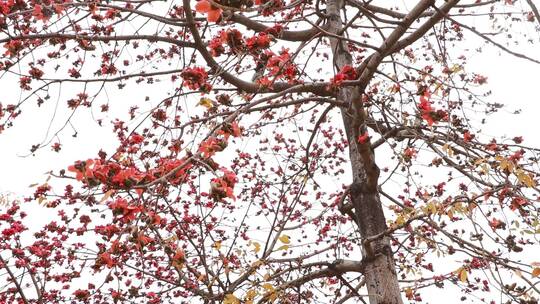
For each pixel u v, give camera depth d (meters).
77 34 3.72
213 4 2.13
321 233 5.80
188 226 5.04
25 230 4.82
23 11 3.48
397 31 3.27
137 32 3.92
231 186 2.34
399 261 4.89
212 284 3.66
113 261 2.63
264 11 3.29
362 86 3.48
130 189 2.31
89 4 3.70
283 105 3.79
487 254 3.29
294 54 3.12
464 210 3.11
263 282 3.34
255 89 4.09
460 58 5.22
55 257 5.00
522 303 3.20
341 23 4.92
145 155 3.93
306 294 4.86
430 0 3.12
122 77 4.10
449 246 3.52
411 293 4.48
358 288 5.06
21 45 3.76
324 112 4.77
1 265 4.69
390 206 4.04
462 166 3.84
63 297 5.06
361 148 3.82
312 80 4.67
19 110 4.61
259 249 3.24
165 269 5.35
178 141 3.25
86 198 2.46
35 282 4.68
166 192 3.53
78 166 2.27
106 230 2.84
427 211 3.15
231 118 2.87
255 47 3.04
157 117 4.20
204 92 3.10
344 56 4.76
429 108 3.24
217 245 3.60
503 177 3.53
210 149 2.49
